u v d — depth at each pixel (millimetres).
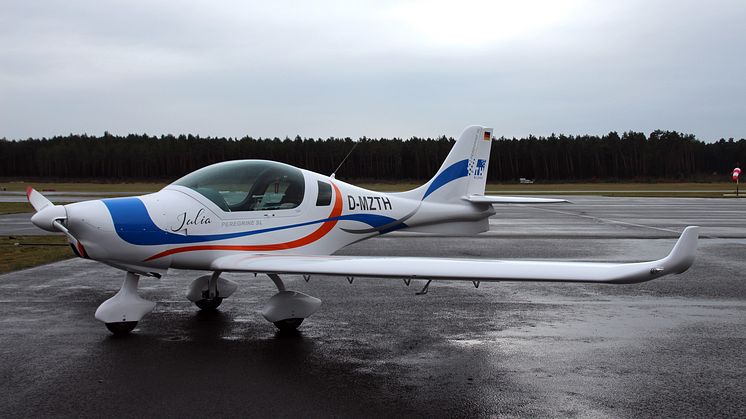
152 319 6258
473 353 5004
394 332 5715
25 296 7332
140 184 74375
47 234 14648
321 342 5355
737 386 4195
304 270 5121
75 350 5043
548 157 98375
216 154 84688
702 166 101875
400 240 13820
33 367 4566
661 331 5730
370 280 8656
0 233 14859
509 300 7262
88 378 4316
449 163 8516
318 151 86062
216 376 4383
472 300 7262
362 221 7215
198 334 5625
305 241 6527
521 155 98500
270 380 4305
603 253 11352
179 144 84625
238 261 5621
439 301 7203
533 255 11047
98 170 84938
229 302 7137
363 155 87188
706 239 13836
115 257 5457
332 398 3947
